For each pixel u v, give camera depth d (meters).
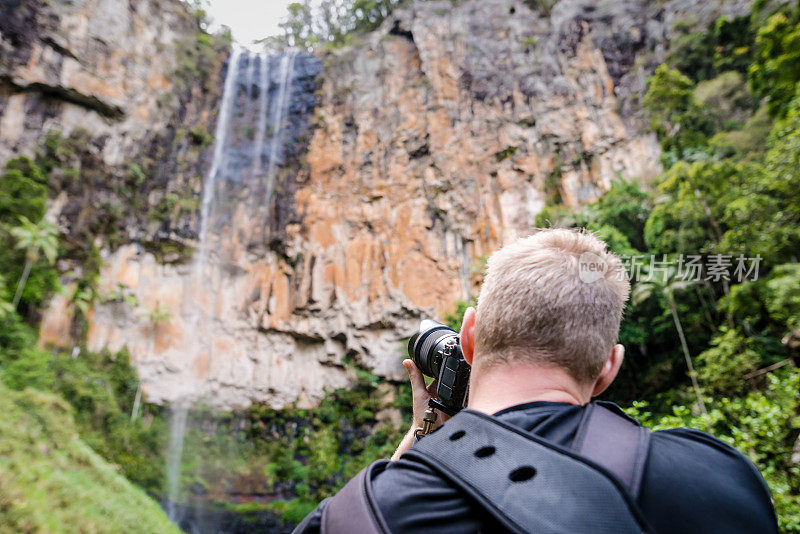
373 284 31.98
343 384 31.89
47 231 25.48
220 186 33.47
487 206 31.36
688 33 30.50
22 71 27.28
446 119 33.41
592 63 33.09
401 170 33.38
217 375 30.75
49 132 27.97
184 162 32.50
